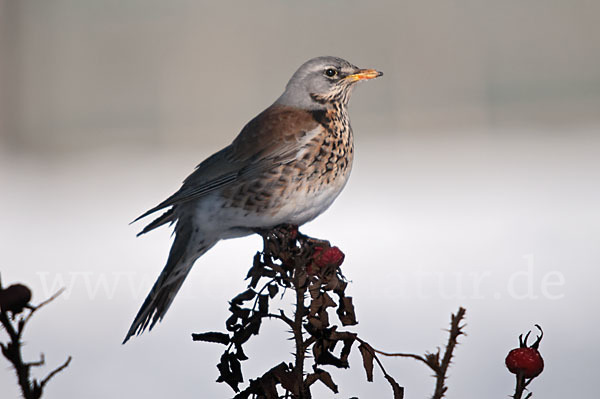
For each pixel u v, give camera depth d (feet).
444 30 103.91
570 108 98.84
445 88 102.58
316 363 13.35
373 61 104.68
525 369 11.81
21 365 10.16
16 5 105.29
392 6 105.19
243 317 13.70
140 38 105.91
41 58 105.60
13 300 10.00
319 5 106.32
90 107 105.60
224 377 13.73
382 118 101.19
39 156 95.50
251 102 104.83
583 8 101.91
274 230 21.83
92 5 106.63
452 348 11.04
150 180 75.10
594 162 69.67
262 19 106.32
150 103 104.22
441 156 78.89
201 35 106.01
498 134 89.71
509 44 103.04
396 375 26.16
